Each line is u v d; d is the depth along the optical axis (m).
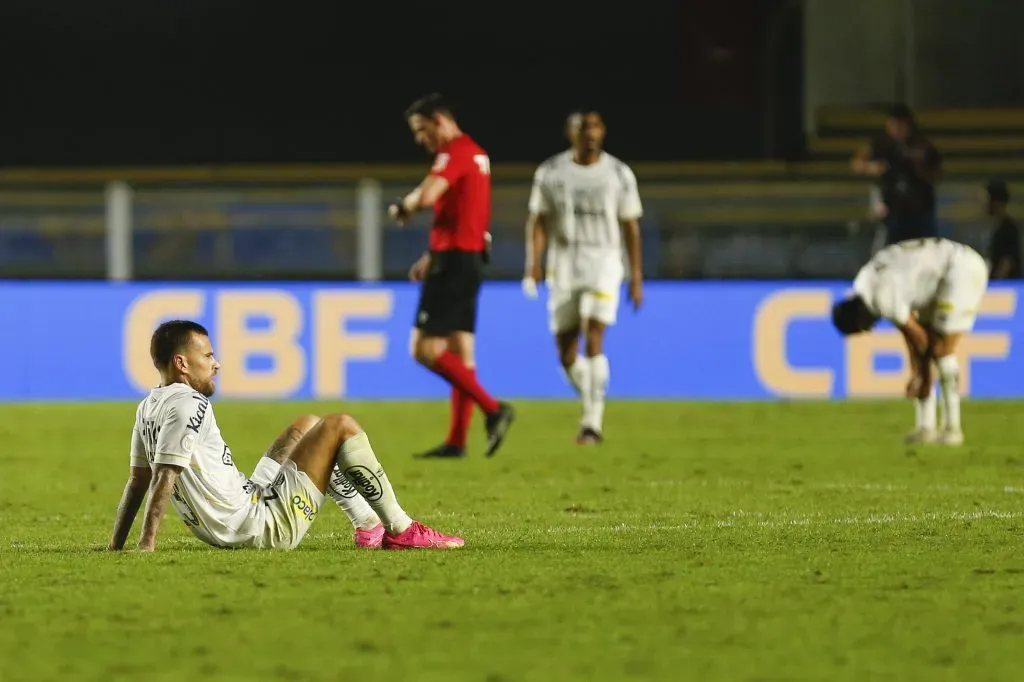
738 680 12.67
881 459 36.44
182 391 18.95
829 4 75.88
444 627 14.86
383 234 63.91
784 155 78.50
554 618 15.30
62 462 37.22
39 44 82.88
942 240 39.19
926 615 15.48
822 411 52.41
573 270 40.91
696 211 64.44
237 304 59.09
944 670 13.02
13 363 59.50
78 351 59.56
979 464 35.03
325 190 64.00
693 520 24.50
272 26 83.31
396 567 18.55
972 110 75.19
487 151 83.00
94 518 25.83
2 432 45.94
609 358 59.03
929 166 58.03
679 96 80.50
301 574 17.95
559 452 38.88
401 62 83.31
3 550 20.83
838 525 23.53
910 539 21.59
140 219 64.19
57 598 16.45
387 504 19.95
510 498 28.41
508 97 82.88
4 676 12.88
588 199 40.59
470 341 36.84
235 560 18.98
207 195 64.12
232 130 83.44
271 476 19.89
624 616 15.41
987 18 74.75
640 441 42.03
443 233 36.59
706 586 17.22
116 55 83.06
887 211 58.50
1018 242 58.34
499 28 82.94
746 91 79.50
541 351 59.09
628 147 80.88
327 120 83.31
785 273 63.62
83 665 13.27
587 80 81.69
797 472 33.47
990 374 57.44
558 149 82.75
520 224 63.94
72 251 66.00
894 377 58.31
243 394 59.06
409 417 50.66
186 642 14.21
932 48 75.12
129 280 62.78
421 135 36.66
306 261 64.38
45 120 83.12
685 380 58.88
